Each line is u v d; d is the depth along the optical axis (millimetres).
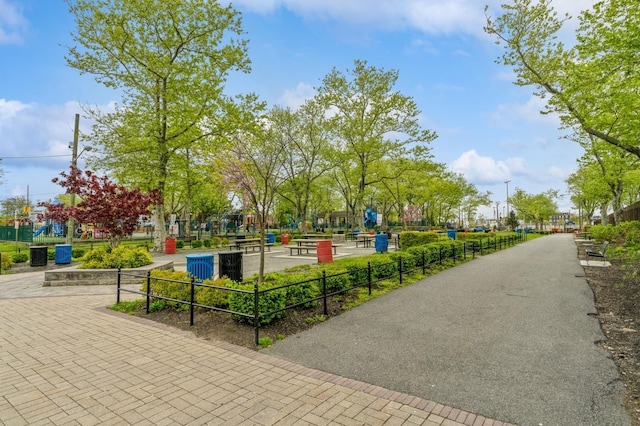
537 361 4484
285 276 7781
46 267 15008
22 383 3990
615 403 3443
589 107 12453
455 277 10906
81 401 3580
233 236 37656
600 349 4875
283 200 48688
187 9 20500
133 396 3682
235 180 8586
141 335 5703
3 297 8734
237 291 5539
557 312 6820
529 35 13219
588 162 21031
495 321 6254
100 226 12680
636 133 10953
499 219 79375
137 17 19703
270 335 5551
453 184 45625
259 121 21203
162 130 20953
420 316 6582
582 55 11578
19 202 66500
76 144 20328
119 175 20578
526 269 12727
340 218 70250
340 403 3502
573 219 92125
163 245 21000
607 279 10375
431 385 3867
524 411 3316
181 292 6992
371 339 5363
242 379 4074
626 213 27781
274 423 3154
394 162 32406
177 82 20766
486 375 4098
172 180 23047
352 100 30859
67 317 6820
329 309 6965
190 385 3926
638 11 9539
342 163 35281
